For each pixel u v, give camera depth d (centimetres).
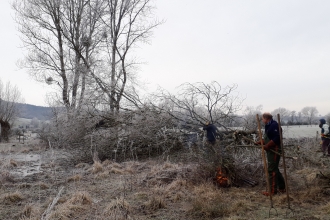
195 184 705
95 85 1346
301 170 839
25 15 2009
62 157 1278
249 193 634
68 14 2002
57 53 2080
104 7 1998
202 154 759
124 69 1791
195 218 507
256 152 820
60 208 537
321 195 600
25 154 1537
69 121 1322
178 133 1127
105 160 1102
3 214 536
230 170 705
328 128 1134
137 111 1200
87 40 2023
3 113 3216
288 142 1098
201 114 1105
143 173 876
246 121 1028
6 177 814
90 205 582
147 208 560
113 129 1188
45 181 812
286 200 576
